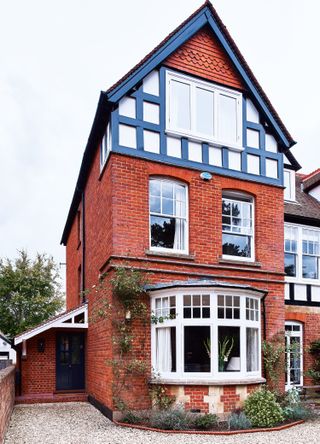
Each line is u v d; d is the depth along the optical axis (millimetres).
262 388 10859
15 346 14820
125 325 10375
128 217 10914
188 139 12102
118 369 10055
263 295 11703
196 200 11898
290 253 15727
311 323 15500
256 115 13430
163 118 11781
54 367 15016
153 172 11414
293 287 15445
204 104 12594
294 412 10320
